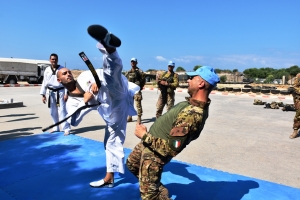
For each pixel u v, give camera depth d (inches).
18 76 1067.9
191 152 202.1
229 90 842.8
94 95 119.3
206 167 168.2
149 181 95.5
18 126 277.6
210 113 398.3
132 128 276.8
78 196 126.5
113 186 136.6
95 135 244.8
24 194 127.2
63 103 239.0
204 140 237.1
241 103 543.2
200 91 90.5
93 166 162.1
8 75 1036.5
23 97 557.6
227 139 242.4
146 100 547.8
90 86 119.6
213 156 193.8
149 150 96.0
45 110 386.9
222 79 1722.4
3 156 177.9
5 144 204.8
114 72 103.4
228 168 171.0
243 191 134.2
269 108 466.6
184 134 86.0
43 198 124.0
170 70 279.3
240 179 148.5
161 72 287.0
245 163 180.9
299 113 245.9
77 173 151.9
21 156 178.4
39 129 264.5
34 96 581.3
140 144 114.0
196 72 91.1
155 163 94.4
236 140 239.6
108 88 113.2
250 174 162.1
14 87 893.8
